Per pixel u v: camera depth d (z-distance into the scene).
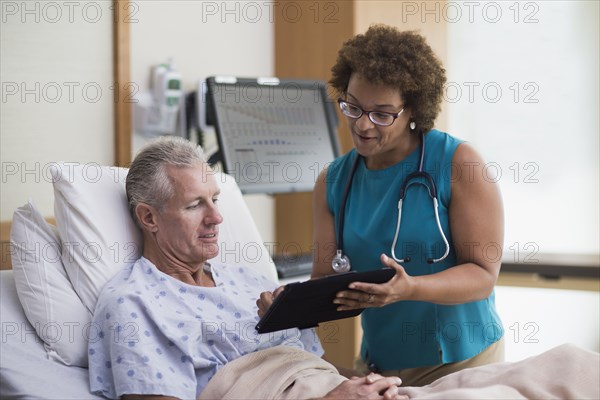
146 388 1.85
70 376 1.98
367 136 2.11
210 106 3.21
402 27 3.83
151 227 2.12
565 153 4.04
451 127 4.20
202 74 3.54
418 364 2.30
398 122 2.11
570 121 4.01
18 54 2.74
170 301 2.05
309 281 1.81
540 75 4.04
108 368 1.94
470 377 1.97
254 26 3.79
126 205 2.21
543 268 3.93
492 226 2.14
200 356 2.01
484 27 4.10
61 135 2.90
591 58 3.95
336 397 1.89
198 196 2.09
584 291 3.88
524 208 4.12
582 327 4.05
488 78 4.12
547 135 4.05
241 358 2.03
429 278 2.02
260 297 2.08
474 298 2.12
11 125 2.74
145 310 1.95
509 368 1.94
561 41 3.99
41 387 1.92
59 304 2.06
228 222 2.52
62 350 2.04
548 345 4.09
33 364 1.99
